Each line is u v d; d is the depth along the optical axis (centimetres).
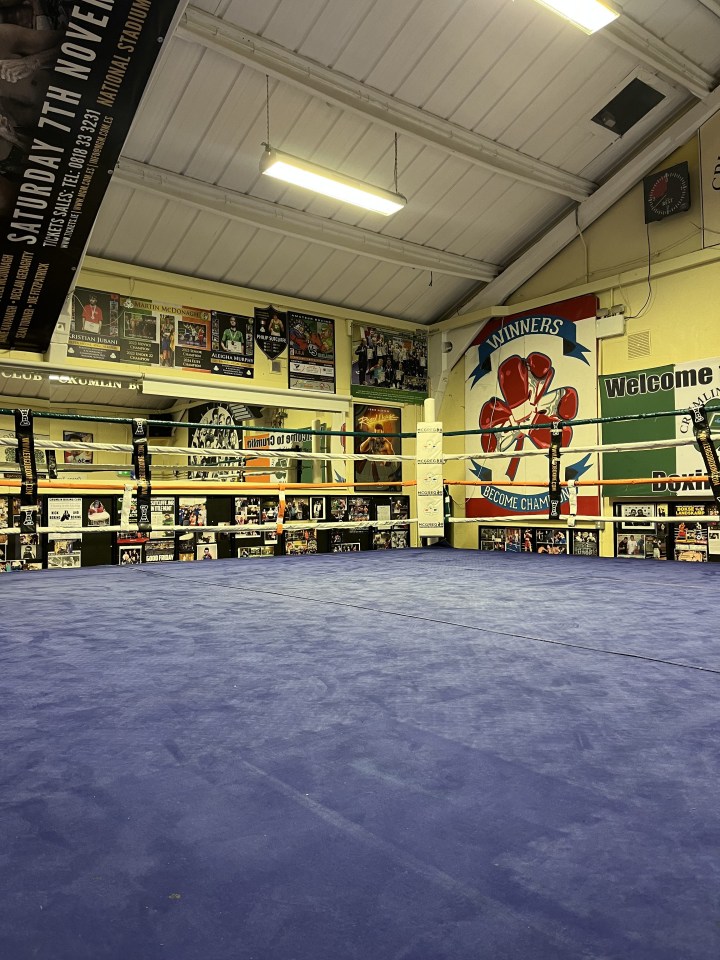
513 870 79
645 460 599
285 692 149
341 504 688
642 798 97
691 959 63
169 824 90
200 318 623
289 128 514
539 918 70
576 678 159
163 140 500
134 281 587
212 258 607
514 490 707
